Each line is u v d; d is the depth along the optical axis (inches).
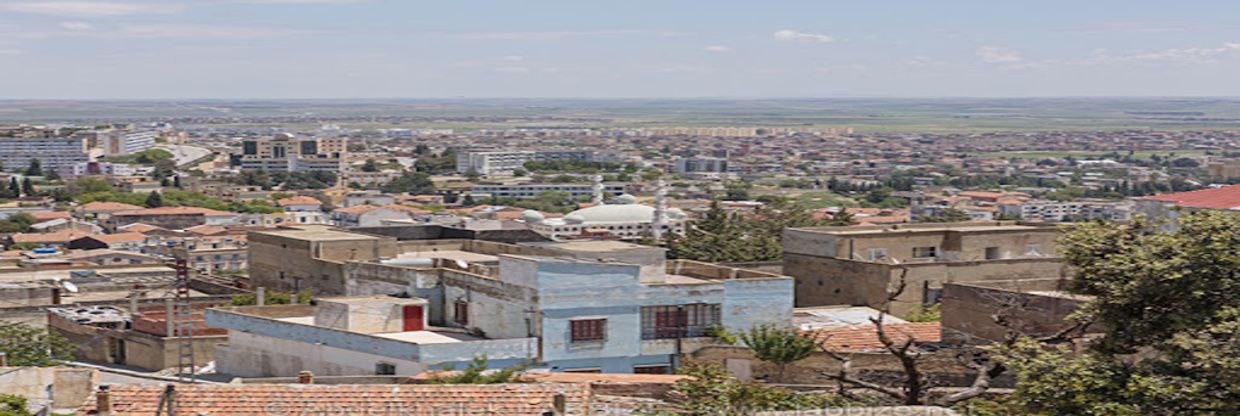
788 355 2503.7
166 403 1828.2
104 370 3405.5
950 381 2337.6
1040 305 2591.0
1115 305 1795.0
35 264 6087.6
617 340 2797.7
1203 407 1592.0
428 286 3080.7
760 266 4709.6
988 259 4183.1
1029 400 1701.5
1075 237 1909.4
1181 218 1838.1
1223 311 1674.5
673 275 3294.8
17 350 3321.9
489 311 2908.5
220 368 3134.8
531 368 2728.8
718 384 1971.0
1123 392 1647.4
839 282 3956.7
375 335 2859.3
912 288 3799.2
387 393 1875.0
